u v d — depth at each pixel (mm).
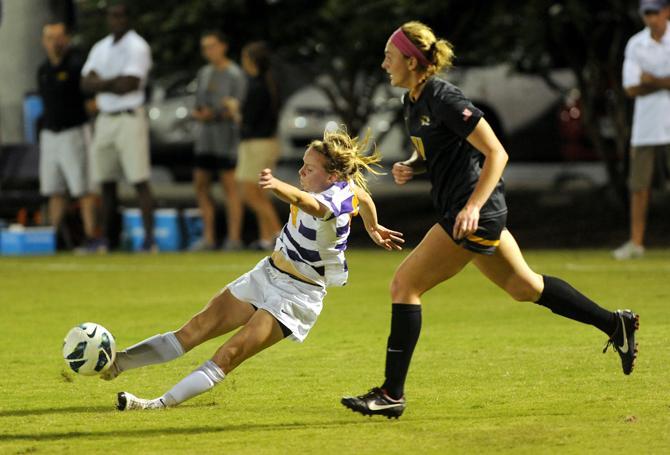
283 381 27438
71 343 23781
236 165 63000
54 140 61938
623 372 26656
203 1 66062
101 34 69062
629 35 67625
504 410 23828
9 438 21703
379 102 83250
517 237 68688
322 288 23781
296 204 22609
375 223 25422
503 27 67250
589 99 70688
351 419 23266
